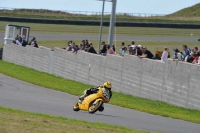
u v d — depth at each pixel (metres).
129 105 72.44
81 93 85.38
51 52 123.69
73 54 112.50
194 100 74.69
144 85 87.44
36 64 132.88
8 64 144.38
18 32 165.00
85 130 38.22
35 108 59.69
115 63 96.38
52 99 73.19
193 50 86.00
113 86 97.00
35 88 89.62
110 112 62.44
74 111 59.88
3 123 36.09
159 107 75.88
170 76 80.69
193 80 75.06
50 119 44.09
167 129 51.34
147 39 195.00
